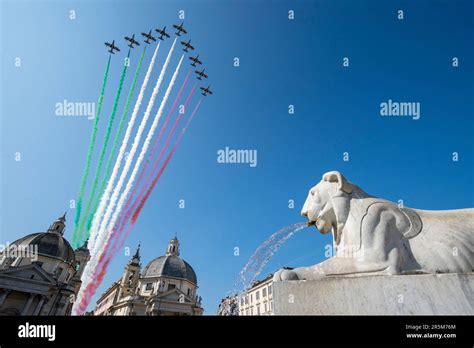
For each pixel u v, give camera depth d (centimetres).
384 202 514
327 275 447
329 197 566
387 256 438
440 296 375
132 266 8400
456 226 463
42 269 5684
